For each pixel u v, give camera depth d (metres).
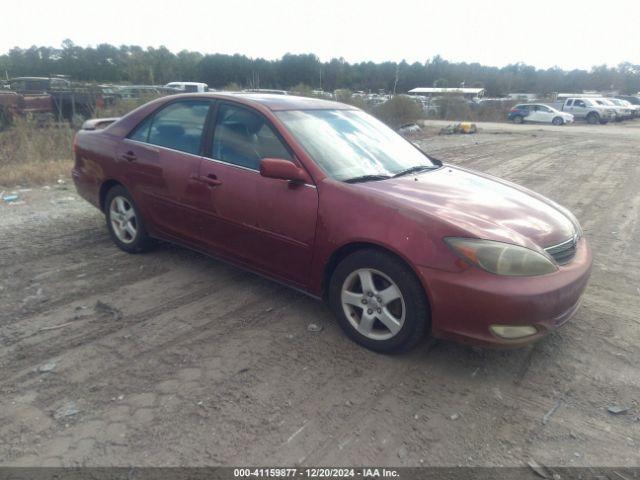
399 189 3.55
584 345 3.64
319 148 3.81
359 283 3.50
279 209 3.66
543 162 13.16
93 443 2.55
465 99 43.34
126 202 5.00
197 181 4.15
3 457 2.45
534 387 3.15
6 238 5.49
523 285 2.97
